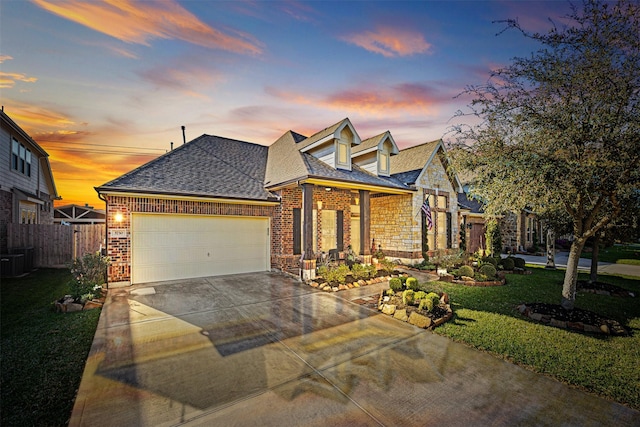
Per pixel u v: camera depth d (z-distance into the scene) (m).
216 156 13.58
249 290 8.91
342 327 6.05
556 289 9.53
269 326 6.02
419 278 11.29
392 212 15.05
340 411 3.34
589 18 5.75
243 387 3.80
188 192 9.90
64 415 3.17
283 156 13.96
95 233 13.12
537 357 4.73
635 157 5.21
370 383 3.95
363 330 5.91
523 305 7.25
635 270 14.26
